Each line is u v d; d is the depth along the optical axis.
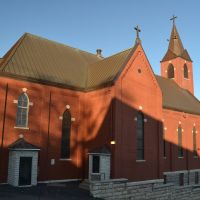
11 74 28.09
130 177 31.08
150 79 35.81
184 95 52.25
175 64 56.56
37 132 29.36
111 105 30.89
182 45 59.06
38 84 30.11
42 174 29.02
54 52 36.25
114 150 29.78
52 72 32.53
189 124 47.22
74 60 37.81
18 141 27.72
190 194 30.42
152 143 34.84
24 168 26.84
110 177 29.41
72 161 31.77
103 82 32.19
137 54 34.50
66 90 32.38
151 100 35.56
